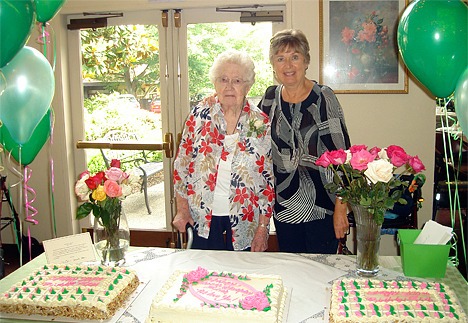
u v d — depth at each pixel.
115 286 1.44
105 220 1.67
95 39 3.51
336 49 3.17
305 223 2.15
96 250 1.73
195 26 3.38
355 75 3.18
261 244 1.99
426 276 1.60
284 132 2.12
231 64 1.95
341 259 1.75
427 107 3.16
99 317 1.34
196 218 2.03
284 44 2.05
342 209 2.02
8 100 1.72
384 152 1.56
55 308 1.36
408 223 2.80
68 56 3.53
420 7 1.73
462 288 1.51
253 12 3.27
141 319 1.34
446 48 1.66
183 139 2.08
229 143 1.99
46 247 1.72
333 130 2.07
